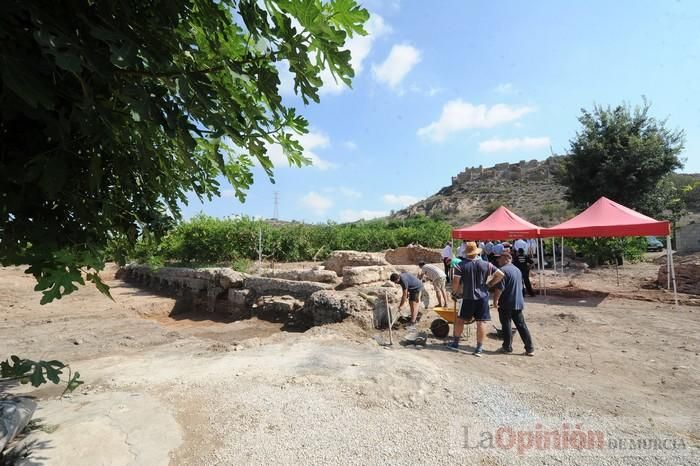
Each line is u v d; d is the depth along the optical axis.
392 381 4.79
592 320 8.49
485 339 7.29
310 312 8.92
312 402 4.24
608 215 11.48
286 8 1.65
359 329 7.61
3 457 3.08
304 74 1.79
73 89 1.63
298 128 2.24
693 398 4.44
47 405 4.18
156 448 3.32
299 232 21.12
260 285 11.45
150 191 2.62
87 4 1.53
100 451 3.22
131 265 18.27
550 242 22.03
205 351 6.32
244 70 1.81
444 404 4.25
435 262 18.27
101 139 1.82
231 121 1.87
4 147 1.74
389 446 3.40
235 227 19.08
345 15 1.76
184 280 14.14
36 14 1.36
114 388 4.73
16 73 1.36
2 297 12.48
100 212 2.37
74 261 2.19
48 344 6.98
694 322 8.10
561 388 4.74
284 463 3.15
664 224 9.84
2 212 1.81
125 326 8.36
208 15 1.75
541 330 7.85
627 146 22.48
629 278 15.15
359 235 23.92
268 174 2.10
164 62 1.60
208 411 4.05
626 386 4.82
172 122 1.57
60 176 1.70
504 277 6.28
